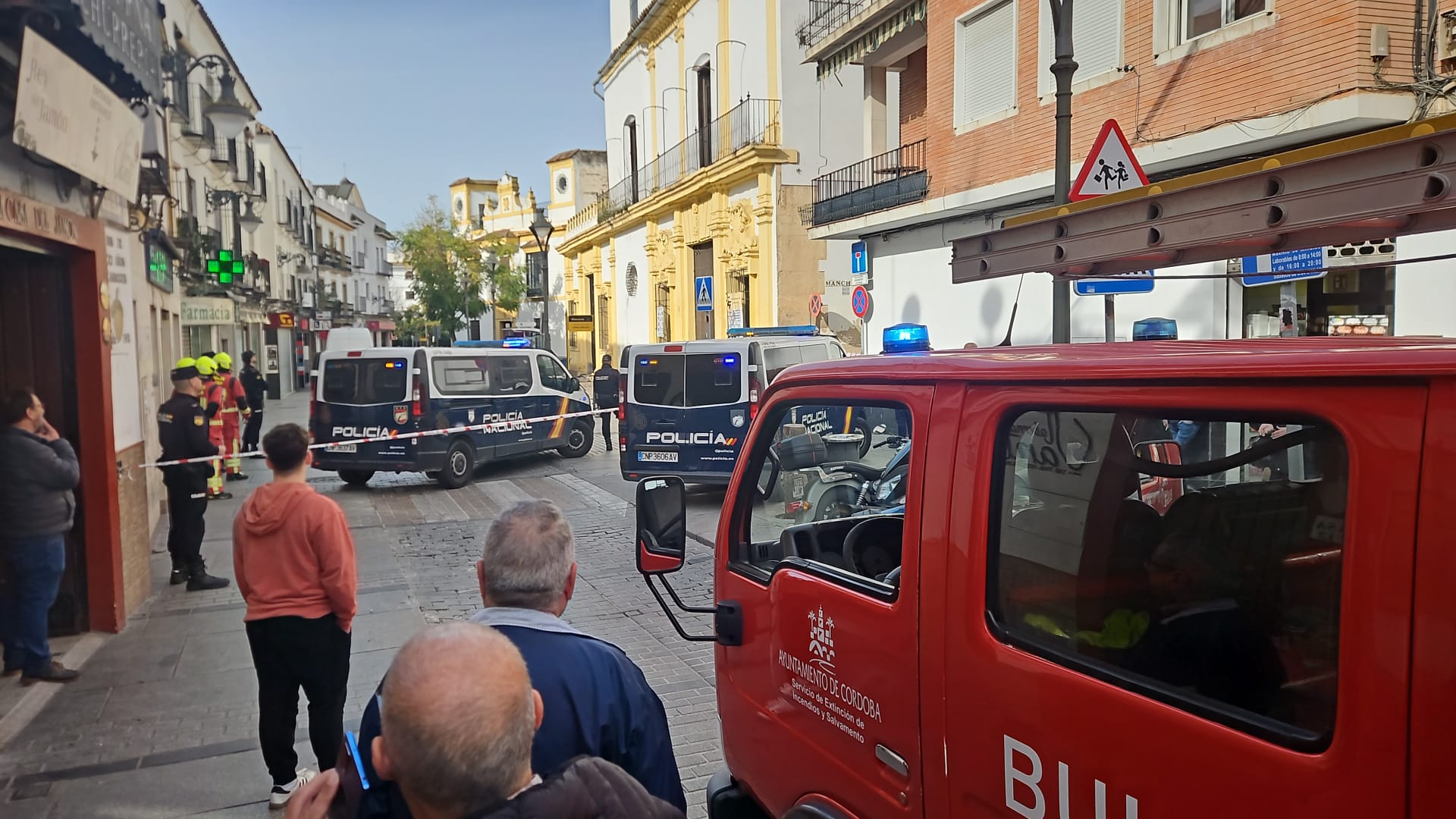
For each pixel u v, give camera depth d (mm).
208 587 8383
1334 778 1412
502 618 2371
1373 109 8414
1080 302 12297
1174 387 1732
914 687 2256
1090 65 11461
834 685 2574
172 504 8297
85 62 6098
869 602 2432
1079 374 1916
